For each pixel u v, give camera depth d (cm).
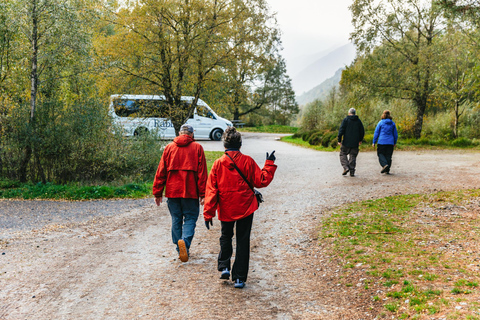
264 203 800
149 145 1152
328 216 665
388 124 1064
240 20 1591
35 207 779
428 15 2081
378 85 2144
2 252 505
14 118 973
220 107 1761
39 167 997
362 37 2162
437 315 282
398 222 584
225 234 394
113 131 1091
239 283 383
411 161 1375
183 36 1515
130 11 1527
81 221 680
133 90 1590
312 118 3059
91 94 1412
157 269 442
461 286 329
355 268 414
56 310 337
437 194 763
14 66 1038
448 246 451
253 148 2128
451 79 2247
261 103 5225
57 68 1112
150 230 622
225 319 317
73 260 475
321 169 1249
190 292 375
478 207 633
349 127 1049
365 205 717
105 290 381
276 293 372
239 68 1669
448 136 2319
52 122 1001
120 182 1031
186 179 460
